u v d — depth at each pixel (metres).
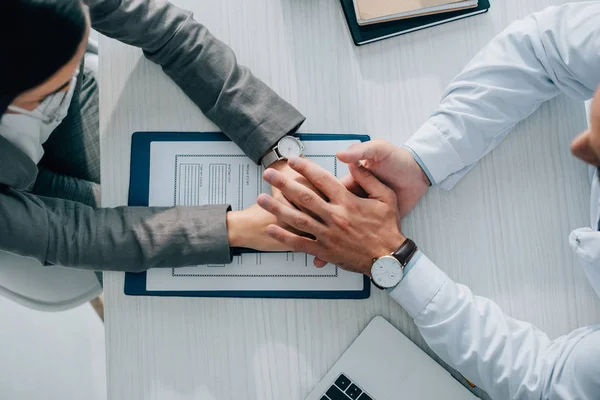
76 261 0.79
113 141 0.85
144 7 0.80
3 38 0.56
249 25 0.87
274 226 0.78
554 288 0.82
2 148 0.72
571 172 0.83
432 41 0.87
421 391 0.79
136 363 0.81
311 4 0.87
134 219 0.80
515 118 0.83
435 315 0.78
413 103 0.86
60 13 0.57
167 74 0.85
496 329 0.77
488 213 0.84
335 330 0.82
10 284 0.86
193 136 0.85
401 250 0.79
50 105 0.74
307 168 0.81
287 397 0.81
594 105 0.56
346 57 0.87
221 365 0.81
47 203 0.80
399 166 0.82
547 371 0.75
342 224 0.80
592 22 0.76
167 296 0.82
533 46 0.80
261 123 0.82
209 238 0.79
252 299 0.82
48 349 1.40
